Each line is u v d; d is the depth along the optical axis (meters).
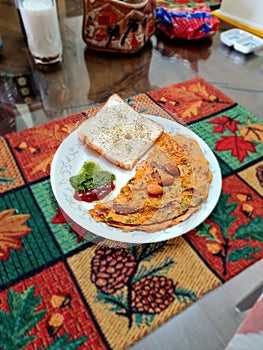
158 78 0.79
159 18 0.94
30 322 0.38
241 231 0.48
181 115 0.68
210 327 0.38
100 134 0.57
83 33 0.84
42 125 0.63
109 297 0.40
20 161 0.56
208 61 0.87
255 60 0.89
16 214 0.48
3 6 0.99
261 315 0.30
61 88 0.74
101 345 0.36
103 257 0.43
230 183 0.55
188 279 0.42
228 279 0.42
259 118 0.69
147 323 0.38
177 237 0.46
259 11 0.98
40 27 0.72
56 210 0.49
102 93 0.73
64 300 0.40
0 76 0.76
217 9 1.11
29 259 0.43
